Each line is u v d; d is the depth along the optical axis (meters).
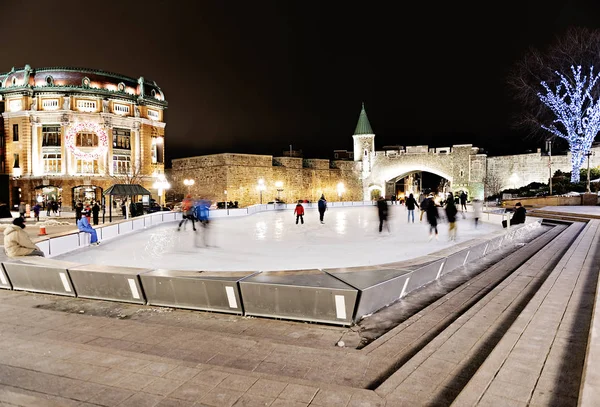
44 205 39.56
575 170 38.09
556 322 4.40
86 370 3.56
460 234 16.70
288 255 11.76
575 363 3.42
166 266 10.38
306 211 35.06
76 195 41.34
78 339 4.64
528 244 12.52
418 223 21.80
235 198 50.41
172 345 4.42
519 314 4.91
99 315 5.97
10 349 4.02
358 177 65.06
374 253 12.05
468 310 5.29
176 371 3.51
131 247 13.88
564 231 14.61
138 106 44.97
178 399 3.08
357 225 21.12
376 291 5.58
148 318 5.79
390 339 4.59
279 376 3.44
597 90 35.59
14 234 8.84
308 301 5.42
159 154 47.34
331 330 5.18
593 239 11.16
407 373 3.56
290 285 5.48
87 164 42.06
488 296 5.92
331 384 3.46
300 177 57.56
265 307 5.66
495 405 2.84
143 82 45.56
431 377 3.48
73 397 3.14
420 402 3.09
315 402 3.02
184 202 18.70
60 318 5.41
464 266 8.88
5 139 41.97
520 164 53.56
